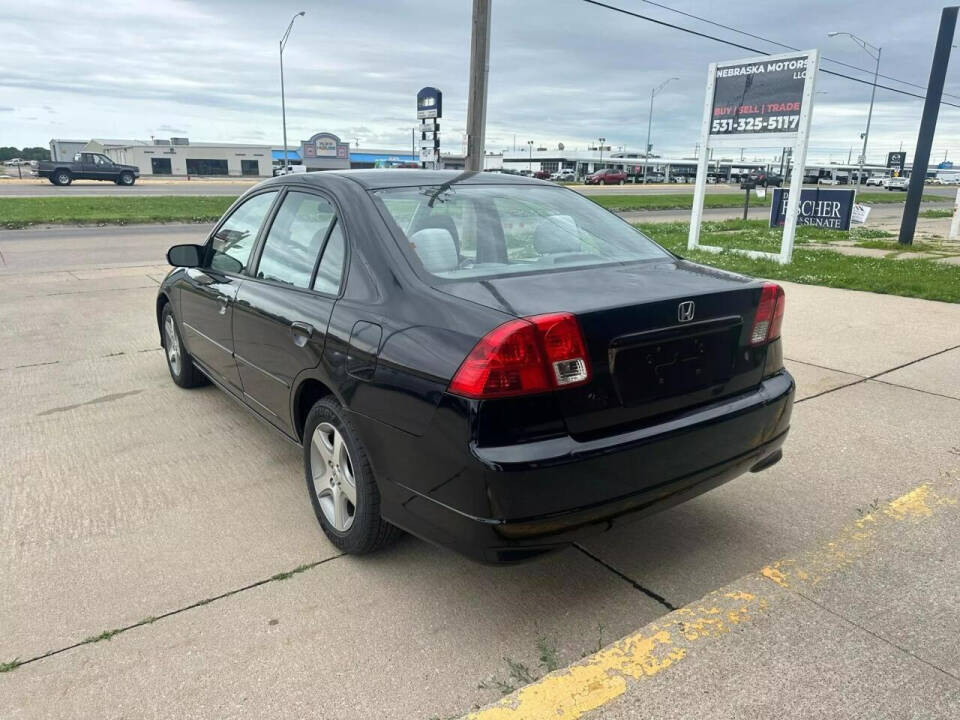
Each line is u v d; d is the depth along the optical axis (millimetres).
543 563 3004
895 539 3131
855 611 2594
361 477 2754
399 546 3137
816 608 2607
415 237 2896
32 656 2418
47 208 23469
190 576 2895
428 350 2398
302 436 3348
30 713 2170
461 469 2268
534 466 2205
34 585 2826
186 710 2186
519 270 2881
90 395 5172
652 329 2453
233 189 42188
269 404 3570
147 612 2660
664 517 3398
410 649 2461
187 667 2369
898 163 95938
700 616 2559
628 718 2098
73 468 3932
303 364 3053
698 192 14180
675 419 2559
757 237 17781
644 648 2389
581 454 2279
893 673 2270
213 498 3582
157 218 20250
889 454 4090
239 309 3705
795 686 2213
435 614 2654
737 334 2748
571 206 3586
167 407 4914
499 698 2223
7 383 5449
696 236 14406
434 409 2330
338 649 2459
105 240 15852
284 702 2217
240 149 94438
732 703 2145
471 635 2537
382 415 2557
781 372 3041
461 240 2980
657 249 3432
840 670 2281
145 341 6738
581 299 2451
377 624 2596
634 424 2467
